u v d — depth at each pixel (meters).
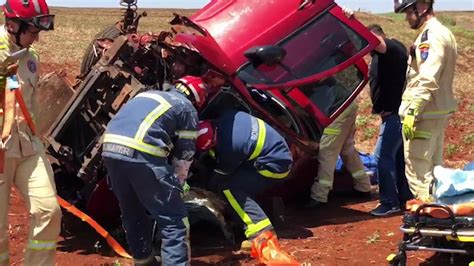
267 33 7.09
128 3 7.54
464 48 30.30
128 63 6.52
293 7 7.32
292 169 7.35
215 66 5.82
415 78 6.53
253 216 5.85
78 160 6.29
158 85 6.33
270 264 5.62
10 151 4.71
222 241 6.59
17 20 4.74
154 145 4.95
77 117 6.33
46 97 6.53
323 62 7.21
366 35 7.41
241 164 5.93
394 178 7.54
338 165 8.47
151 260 5.62
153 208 5.04
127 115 5.04
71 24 36.94
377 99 7.52
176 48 5.75
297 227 7.13
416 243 5.45
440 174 5.53
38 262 4.81
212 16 7.30
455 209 5.24
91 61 7.84
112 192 6.25
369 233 6.86
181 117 5.05
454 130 12.95
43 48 22.92
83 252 6.28
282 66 6.99
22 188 4.85
